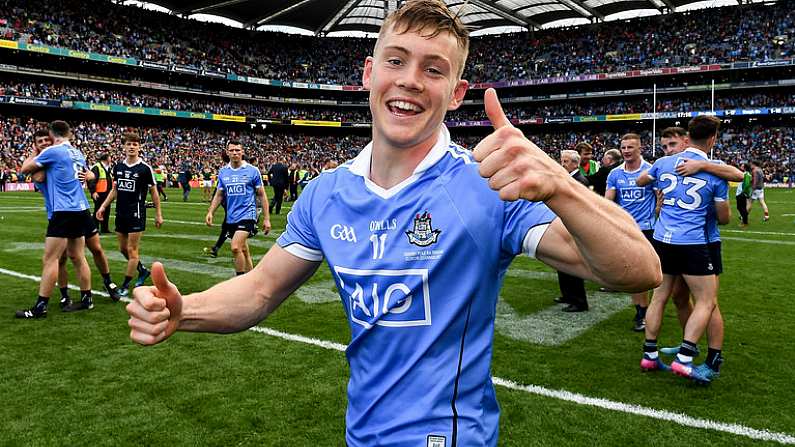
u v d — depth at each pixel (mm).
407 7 1338
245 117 48844
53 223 5785
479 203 1308
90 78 41312
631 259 1102
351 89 51906
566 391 3869
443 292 1312
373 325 1368
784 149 41094
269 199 24344
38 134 5824
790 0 42844
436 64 1321
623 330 5426
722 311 6164
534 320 5816
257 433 3254
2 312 5949
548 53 50312
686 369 3936
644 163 5938
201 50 48562
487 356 1368
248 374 4195
